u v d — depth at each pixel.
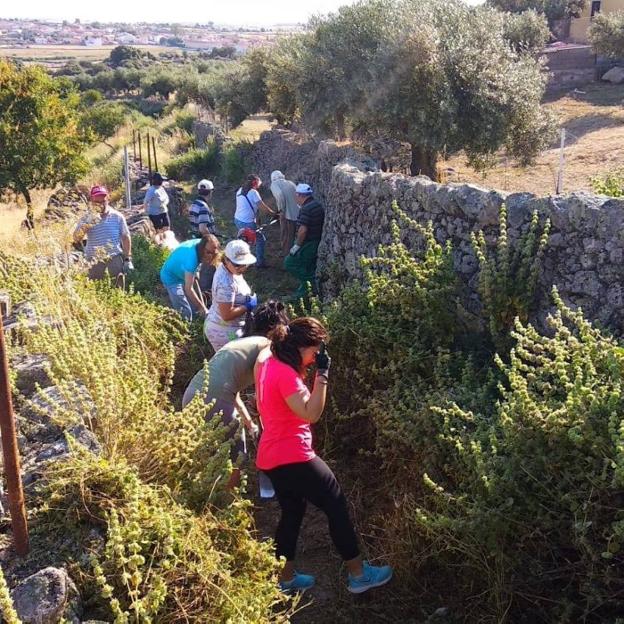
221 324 5.21
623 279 4.49
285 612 3.30
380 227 6.95
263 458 3.65
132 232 10.66
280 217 10.97
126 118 34.41
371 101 12.73
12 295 5.84
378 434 4.56
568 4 38.44
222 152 21.03
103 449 3.49
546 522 3.15
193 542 2.97
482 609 3.38
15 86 18.17
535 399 3.56
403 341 4.85
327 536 4.36
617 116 21.55
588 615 3.03
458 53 12.18
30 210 14.94
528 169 15.79
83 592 2.75
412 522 3.80
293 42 18.62
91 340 4.36
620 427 2.89
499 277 4.82
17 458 2.77
